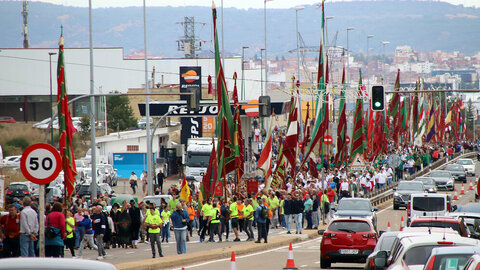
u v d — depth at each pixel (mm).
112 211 91688
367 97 155125
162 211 98500
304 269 70750
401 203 148500
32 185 148375
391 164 169750
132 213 91500
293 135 126062
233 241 100375
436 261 34844
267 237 102562
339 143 152750
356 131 156625
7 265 25344
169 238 109250
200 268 70562
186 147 198625
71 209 83125
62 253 61156
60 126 81375
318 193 126375
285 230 119000
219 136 110000
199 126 196375
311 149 133625
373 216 89812
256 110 192250
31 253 59625
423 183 162125
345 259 69875
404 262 40062
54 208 60281
